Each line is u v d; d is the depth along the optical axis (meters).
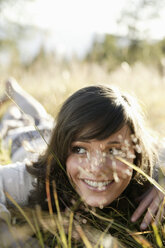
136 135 1.16
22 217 1.16
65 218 1.12
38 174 1.31
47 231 1.12
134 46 13.70
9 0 13.12
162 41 12.88
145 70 5.60
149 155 1.28
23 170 1.40
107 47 13.20
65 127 1.14
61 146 1.18
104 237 1.06
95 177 1.09
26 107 2.46
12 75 3.73
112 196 1.16
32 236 1.12
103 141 1.08
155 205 1.19
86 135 1.08
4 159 1.85
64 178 1.30
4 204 1.26
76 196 1.25
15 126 2.29
